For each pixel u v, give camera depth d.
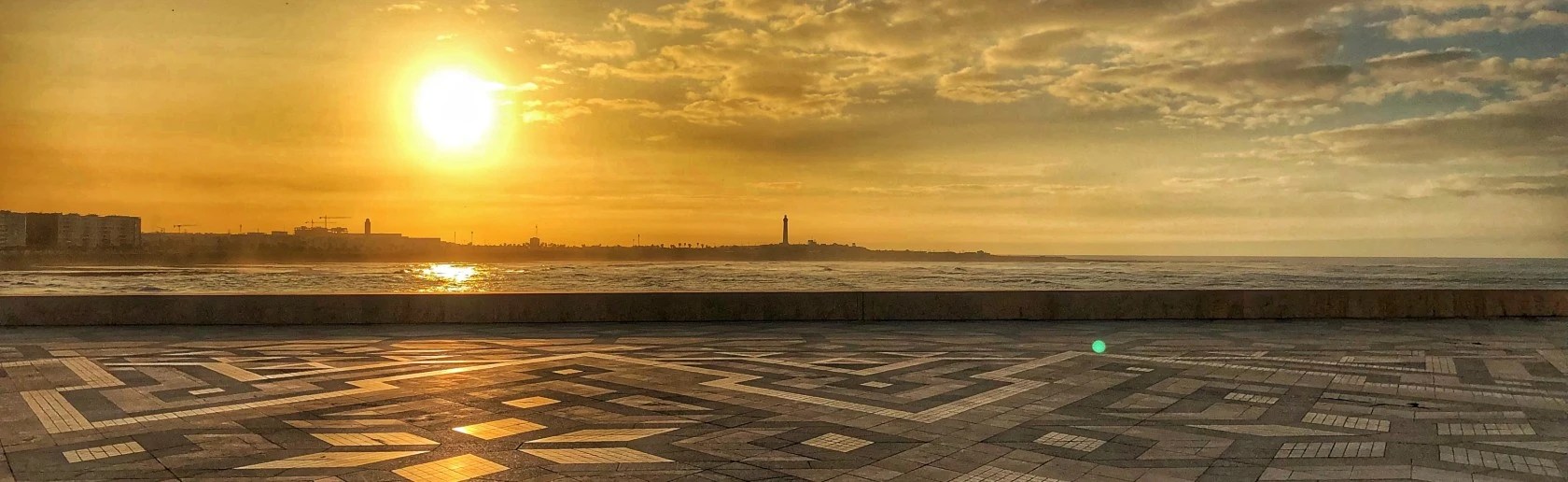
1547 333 19.44
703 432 9.20
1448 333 19.39
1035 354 15.60
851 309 22.34
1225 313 22.86
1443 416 10.11
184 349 16.16
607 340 17.86
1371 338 18.28
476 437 8.91
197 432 9.09
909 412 10.28
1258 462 7.98
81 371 13.37
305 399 11.00
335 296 21.23
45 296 20.56
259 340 17.75
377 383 12.23
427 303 21.33
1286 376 13.03
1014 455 8.29
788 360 14.77
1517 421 9.78
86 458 8.05
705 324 21.39
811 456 8.21
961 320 22.44
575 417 9.95
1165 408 10.56
